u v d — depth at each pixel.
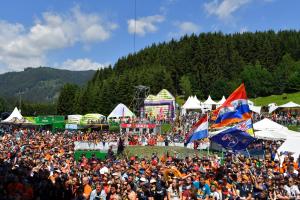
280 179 13.25
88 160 20.72
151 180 12.96
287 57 128.25
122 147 35.03
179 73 126.94
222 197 12.09
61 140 36.56
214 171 15.15
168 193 12.44
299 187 13.25
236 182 13.59
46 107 143.12
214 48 127.75
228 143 17.94
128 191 12.12
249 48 134.88
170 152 32.97
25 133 47.66
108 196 12.49
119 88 100.88
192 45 130.00
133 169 15.97
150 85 109.50
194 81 120.94
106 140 38.16
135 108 82.06
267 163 18.39
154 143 41.50
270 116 56.31
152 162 19.22
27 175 14.46
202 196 12.34
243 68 126.62
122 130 53.44
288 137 21.50
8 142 33.66
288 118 52.56
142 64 147.50
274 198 12.27
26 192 12.16
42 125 64.88
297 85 111.62
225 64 127.31
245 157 21.62
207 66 125.44
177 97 122.06
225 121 18.55
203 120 20.19
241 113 18.09
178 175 14.71
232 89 115.94
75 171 15.58
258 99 113.56
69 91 112.38
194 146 35.28
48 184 13.13
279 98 109.62
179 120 58.19
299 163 19.91
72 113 110.31
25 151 24.84
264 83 115.25
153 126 52.50
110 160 20.31
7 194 11.39
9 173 13.04
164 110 64.25
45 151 25.92
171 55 137.75
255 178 14.07
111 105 100.69
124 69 145.50
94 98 103.31
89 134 45.88
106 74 147.12
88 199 13.10
